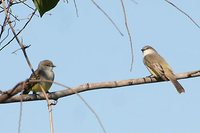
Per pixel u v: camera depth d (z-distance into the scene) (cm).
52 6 855
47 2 850
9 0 775
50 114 551
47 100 582
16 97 888
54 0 852
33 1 851
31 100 983
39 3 848
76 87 982
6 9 693
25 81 640
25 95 966
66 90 980
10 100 885
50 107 566
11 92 721
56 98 981
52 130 536
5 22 774
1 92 729
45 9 855
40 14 856
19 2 828
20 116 529
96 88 1000
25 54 635
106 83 1008
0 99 734
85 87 991
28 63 636
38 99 983
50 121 545
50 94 977
